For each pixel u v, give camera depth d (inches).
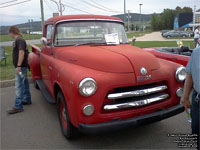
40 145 129.5
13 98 219.0
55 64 139.4
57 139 135.9
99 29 159.9
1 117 171.9
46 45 165.3
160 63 133.1
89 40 156.9
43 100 210.8
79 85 102.3
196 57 86.6
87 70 114.0
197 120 92.5
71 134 126.2
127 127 109.8
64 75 117.6
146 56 121.0
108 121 109.5
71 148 125.6
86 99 104.7
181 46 273.6
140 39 1211.2
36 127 153.3
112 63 111.5
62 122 137.6
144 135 138.2
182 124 151.7
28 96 197.5
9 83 262.5
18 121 163.9
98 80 104.7
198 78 86.2
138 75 109.7
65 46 152.7
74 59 128.1
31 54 228.7
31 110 185.6
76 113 107.6
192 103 94.0
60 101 135.3
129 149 123.3
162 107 122.0
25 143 132.1
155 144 127.7
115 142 131.0
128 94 107.2
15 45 167.8
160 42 885.8
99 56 119.2
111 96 105.5
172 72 124.2
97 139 134.7
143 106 115.9
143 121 112.9
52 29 159.5
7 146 129.2
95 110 106.2
